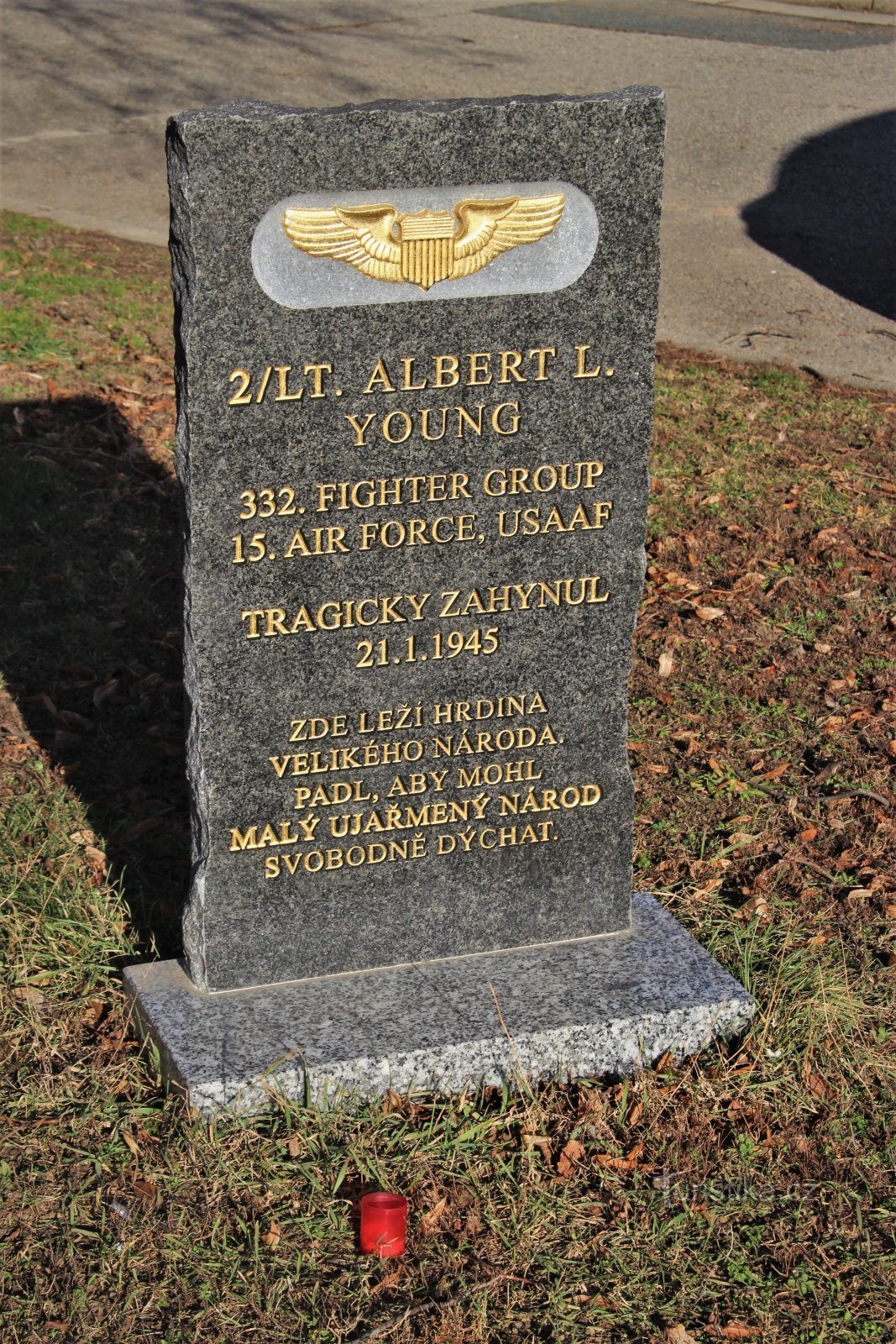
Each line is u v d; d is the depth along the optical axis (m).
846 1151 3.08
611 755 3.26
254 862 3.17
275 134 2.91
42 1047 3.14
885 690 3.97
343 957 3.24
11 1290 2.88
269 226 2.94
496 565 3.14
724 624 4.17
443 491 3.09
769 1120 3.11
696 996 3.20
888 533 4.52
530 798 3.25
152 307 5.94
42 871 3.43
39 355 5.34
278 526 3.05
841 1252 2.96
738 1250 2.96
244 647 3.09
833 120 8.91
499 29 10.97
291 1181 3.00
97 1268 2.90
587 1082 3.14
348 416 3.03
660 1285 2.92
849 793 3.69
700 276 6.62
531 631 3.18
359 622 3.12
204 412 2.99
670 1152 3.06
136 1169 3.00
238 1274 2.90
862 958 3.36
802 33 11.08
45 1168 3.00
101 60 9.83
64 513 4.39
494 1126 3.07
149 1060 3.14
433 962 3.27
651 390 3.11
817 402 5.44
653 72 9.81
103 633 4.04
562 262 3.04
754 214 7.43
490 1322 2.88
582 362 3.08
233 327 2.97
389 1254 2.92
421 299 3.01
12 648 3.99
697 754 3.80
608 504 3.15
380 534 3.09
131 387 5.18
